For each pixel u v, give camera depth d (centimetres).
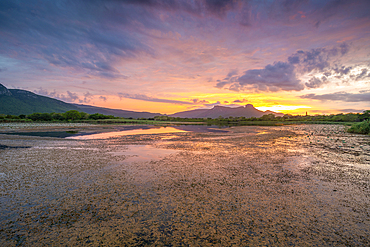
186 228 520
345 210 617
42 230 510
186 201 677
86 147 1833
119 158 1352
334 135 3241
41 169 1062
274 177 942
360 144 2127
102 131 4178
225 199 693
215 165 1170
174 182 866
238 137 2839
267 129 5088
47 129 4653
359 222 549
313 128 5462
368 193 751
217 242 463
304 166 1156
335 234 494
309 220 558
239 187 809
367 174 998
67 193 743
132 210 614
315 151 1667
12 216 577
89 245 452
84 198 700
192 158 1362
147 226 529
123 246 448
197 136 2978
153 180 891
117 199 692
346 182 874
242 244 455
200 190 775
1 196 713
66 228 519
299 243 459
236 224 538
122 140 2411
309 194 739
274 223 543
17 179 896
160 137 2817
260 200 686
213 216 579
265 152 1605
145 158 1357
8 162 1218
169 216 580
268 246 448
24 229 514
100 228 520
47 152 1562
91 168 1088
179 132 3878
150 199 693
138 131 4203
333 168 1112
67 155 1445
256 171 1045
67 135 3153
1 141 2214
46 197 708
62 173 991
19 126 5425
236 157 1402
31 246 448
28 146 1878
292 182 872
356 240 470
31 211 607
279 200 686
